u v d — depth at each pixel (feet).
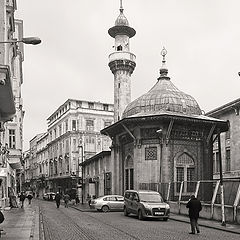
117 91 161.58
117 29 165.58
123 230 61.11
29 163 403.34
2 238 50.19
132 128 116.98
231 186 73.46
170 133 113.29
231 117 146.61
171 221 78.18
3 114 69.82
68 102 254.27
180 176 113.91
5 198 117.08
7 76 49.75
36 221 77.05
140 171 114.52
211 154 121.19
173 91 128.06
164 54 138.72
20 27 153.89
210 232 58.65
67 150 247.91
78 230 61.57
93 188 184.34
